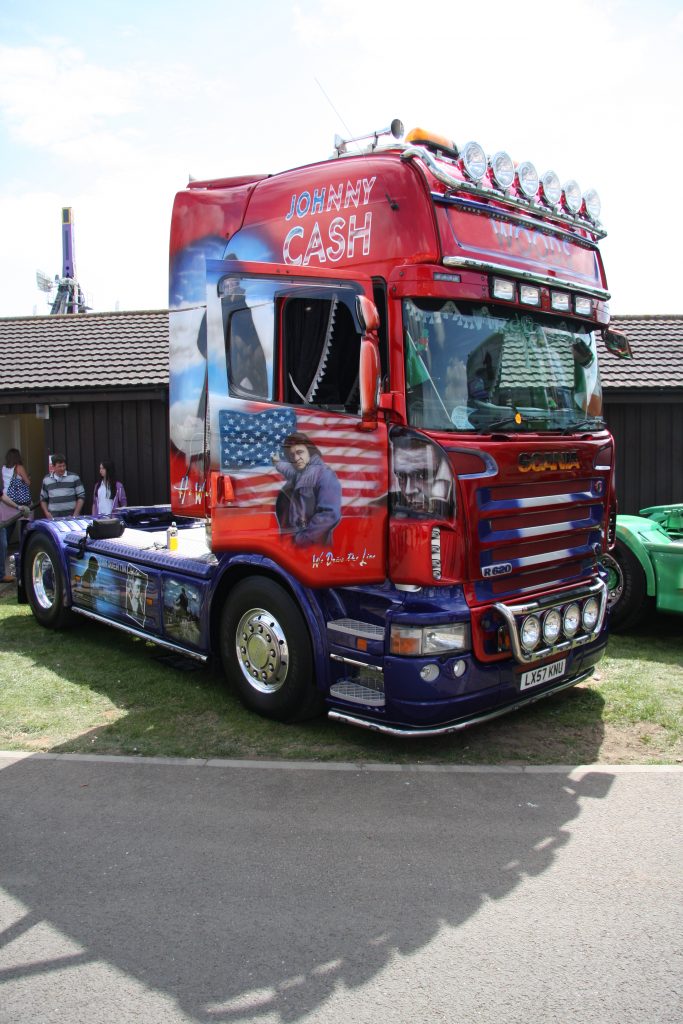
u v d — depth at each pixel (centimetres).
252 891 345
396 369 457
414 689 450
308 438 479
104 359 1255
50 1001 278
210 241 615
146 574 656
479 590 473
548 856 373
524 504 488
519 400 514
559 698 593
